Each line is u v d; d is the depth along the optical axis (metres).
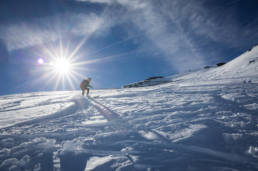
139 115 3.62
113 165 1.60
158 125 2.77
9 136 2.55
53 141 2.31
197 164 1.54
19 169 1.60
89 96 8.94
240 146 1.83
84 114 4.28
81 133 2.62
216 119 2.80
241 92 5.51
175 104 4.56
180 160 1.62
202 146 1.88
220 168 1.46
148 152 1.83
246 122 2.54
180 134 2.26
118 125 2.97
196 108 3.81
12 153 1.93
